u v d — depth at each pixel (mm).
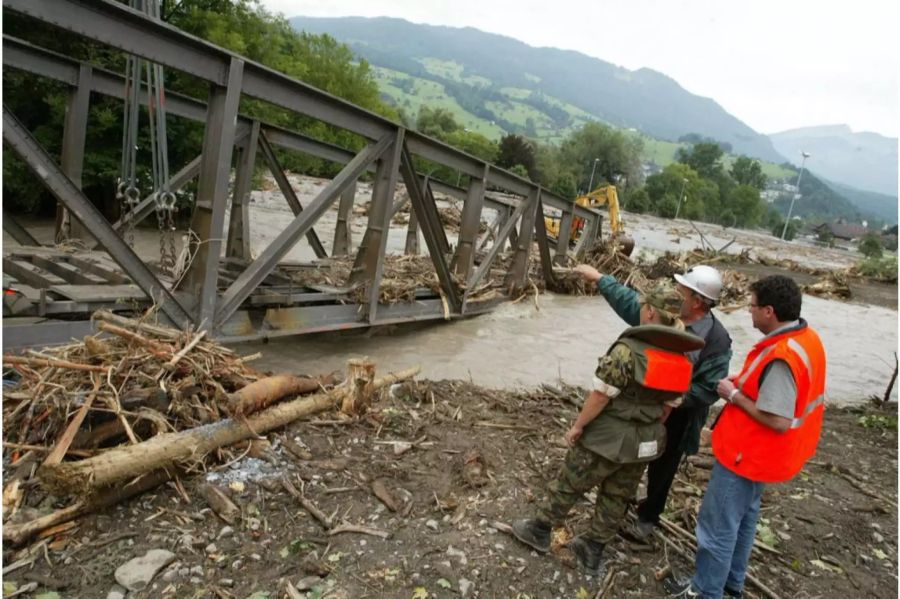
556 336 9602
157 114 5207
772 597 3500
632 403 2951
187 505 3395
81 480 2975
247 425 3955
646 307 3191
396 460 4273
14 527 2930
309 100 6004
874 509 4703
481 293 10648
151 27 4516
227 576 2939
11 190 13445
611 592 3273
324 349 7504
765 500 4676
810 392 2893
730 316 13156
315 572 3029
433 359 7641
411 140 7637
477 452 4430
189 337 4340
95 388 3551
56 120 13336
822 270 26297
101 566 2877
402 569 3143
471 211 9453
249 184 9250
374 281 7559
